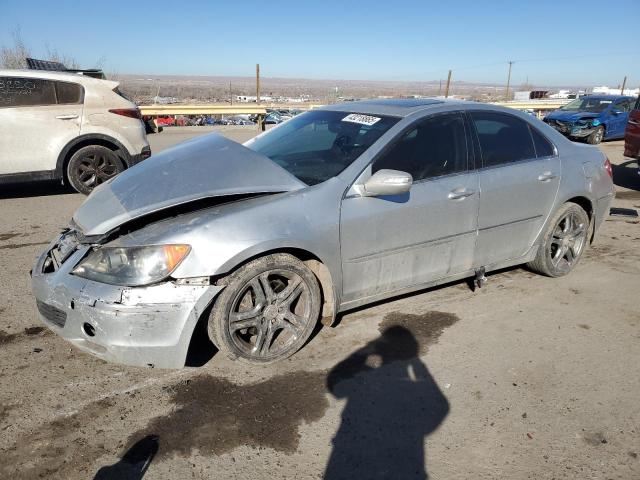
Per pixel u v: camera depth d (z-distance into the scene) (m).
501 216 3.82
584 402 2.78
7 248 5.17
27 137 6.88
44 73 6.98
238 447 2.43
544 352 3.27
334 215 3.06
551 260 4.32
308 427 2.57
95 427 2.55
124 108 7.48
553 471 2.30
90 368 3.04
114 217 2.82
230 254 2.72
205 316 2.98
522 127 4.05
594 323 3.66
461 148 3.65
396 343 3.36
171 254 2.65
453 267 3.71
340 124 3.76
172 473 2.27
